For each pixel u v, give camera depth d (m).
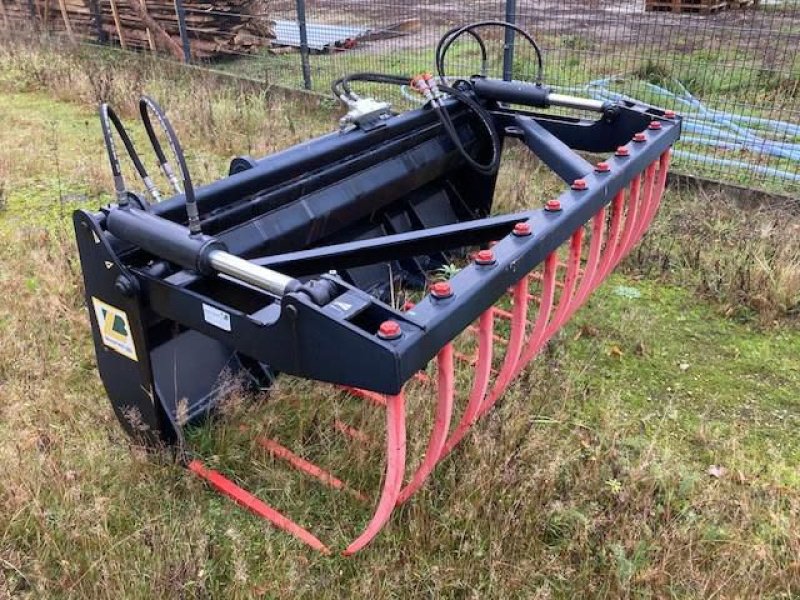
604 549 2.19
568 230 2.32
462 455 2.45
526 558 2.17
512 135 3.55
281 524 2.29
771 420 2.86
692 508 2.39
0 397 2.85
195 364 2.66
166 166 2.36
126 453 2.53
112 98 6.88
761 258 3.68
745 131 5.36
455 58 7.90
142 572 2.11
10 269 3.86
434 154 3.38
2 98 7.41
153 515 2.33
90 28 10.25
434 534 2.22
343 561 2.18
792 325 3.47
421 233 2.35
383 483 2.39
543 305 2.48
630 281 3.84
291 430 2.67
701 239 4.03
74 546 2.19
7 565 2.12
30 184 5.14
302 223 2.71
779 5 9.63
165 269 2.11
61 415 2.77
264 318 1.83
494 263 1.98
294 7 10.65
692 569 2.12
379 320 1.74
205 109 6.20
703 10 9.22
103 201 4.83
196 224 1.92
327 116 6.44
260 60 8.65
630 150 2.79
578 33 8.83
